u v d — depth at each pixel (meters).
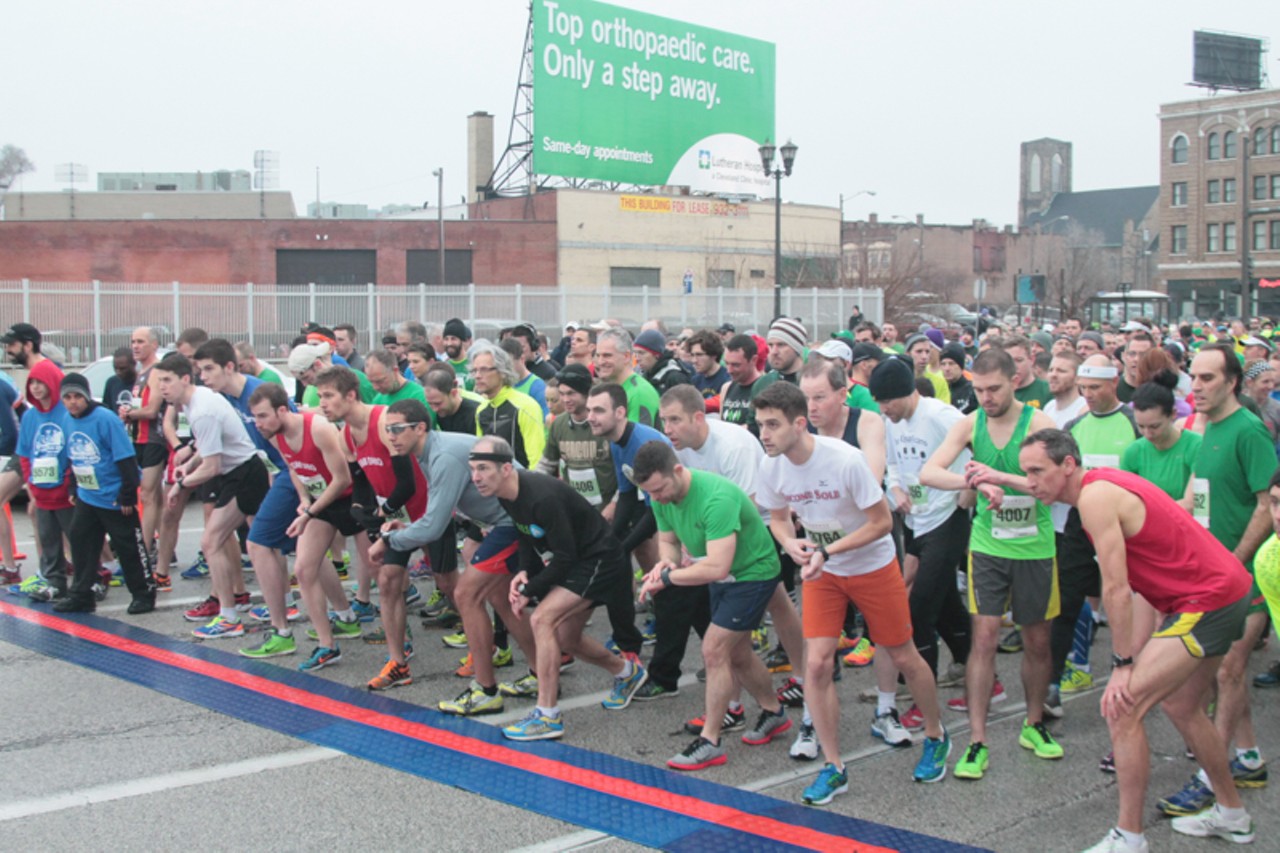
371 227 37.31
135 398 9.22
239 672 6.77
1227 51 83.12
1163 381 6.49
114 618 7.99
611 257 40.28
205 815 4.75
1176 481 5.95
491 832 4.59
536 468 7.34
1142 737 4.29
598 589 5.79
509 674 6.93
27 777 5.15
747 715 6.13
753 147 44.81
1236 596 4.30
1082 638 6.59
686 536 5.39
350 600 8.47
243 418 7.90
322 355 9.67
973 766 5.18
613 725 5.95
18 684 6.50
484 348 7.62
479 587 6.02
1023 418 5.37
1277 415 7.91
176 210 51.81
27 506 12.43
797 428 4.89
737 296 32.34
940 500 5.87
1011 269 84.38
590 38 39.38
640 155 41.00
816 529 5.00
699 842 4.48
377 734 5.73
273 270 36.47
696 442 6.04
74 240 35.41
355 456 6.74
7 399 8.74
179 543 10.62
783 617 5.91
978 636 5.38
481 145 46.25
